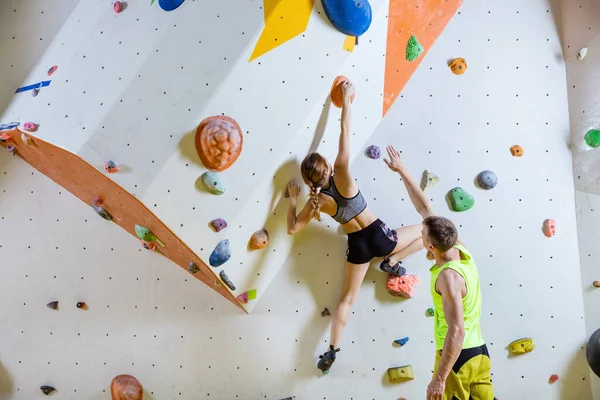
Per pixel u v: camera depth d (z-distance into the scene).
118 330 3.83
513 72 3.65
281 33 2.97
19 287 3.86
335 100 3.32
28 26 3.61
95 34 3.20
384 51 3.46
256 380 3.78
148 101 2.96
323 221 3.69
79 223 3.82
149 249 3.73
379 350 3.77
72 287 3.85
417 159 3.69
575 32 3.65
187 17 2.95
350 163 3.70
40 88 3.34
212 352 3.78
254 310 3.76
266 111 3.10
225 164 3.06
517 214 3.71
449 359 2.80
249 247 3.49
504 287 3.73
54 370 3.86
